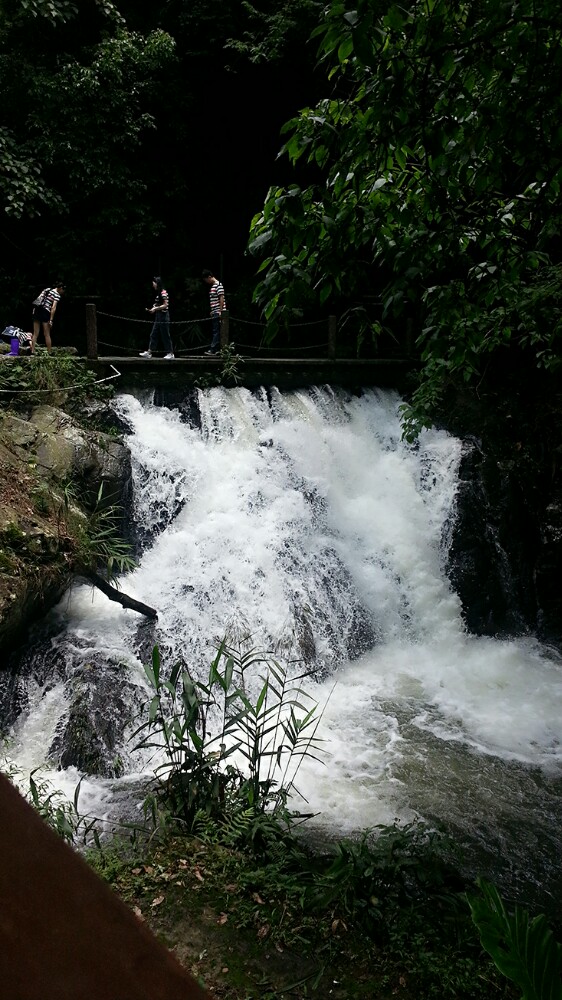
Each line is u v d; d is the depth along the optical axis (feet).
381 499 40.27
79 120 47.44
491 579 39.37
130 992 1.74
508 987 13.44
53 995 1.64
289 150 11.05
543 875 20.95
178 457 34.65
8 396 31.19
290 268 11.50
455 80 10.74
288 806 22.77
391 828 17.16
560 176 12.48
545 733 28.86
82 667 25.40
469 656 35.86
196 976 12.98
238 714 18.22
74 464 29.71
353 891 15.05
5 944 1.62
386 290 12.57
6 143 45.80
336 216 11.45
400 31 9.84
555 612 40.29
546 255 14.89
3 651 25.49
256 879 15.26
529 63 10.55
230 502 34.99
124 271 55.67
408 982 13.26
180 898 14.88
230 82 55.98
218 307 39.86
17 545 24.90
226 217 60.85
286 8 51.01
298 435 38.99
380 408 44.04
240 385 40.11
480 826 22.86
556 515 41.22
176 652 28.89
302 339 57.11
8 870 1.67
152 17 54.34
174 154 55.88
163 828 16.80
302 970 13.29
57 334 52.42
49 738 24.12
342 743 26.91
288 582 33.83
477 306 14.89
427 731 28.37
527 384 44.75
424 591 37.83
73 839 17.54
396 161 12.32
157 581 31.45
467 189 13.60
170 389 38.11
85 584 30.07
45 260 50.70
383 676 32.86
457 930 14.82
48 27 48.24
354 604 35.55
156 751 24.84
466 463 40.47
